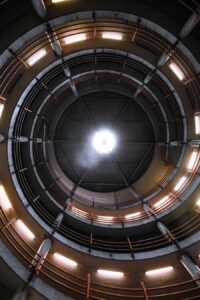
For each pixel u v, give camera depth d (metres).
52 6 11.28
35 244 14.57
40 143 18.69
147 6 11.48
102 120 21.05
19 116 15.12
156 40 13.00
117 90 19.88
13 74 12.55
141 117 20.97
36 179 16.81
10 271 10.49
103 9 11.27
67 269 13.91
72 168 21.31
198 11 10.52
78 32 13.68
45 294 10.19
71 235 16.02
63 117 20.84
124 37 14.41
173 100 16.67
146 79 16.86
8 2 11.27
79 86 19.75
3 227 12.04
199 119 14.82
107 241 15.52
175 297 12.53
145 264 13.75
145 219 16.12
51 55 14.57
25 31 11.23
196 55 11.77
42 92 17.09
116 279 13.91
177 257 13.52
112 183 21.41
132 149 21.17
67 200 17.84
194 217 14.20
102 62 17.27
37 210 15.41
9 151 14.34
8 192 14.80
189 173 15.52
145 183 20.42
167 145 18.70
